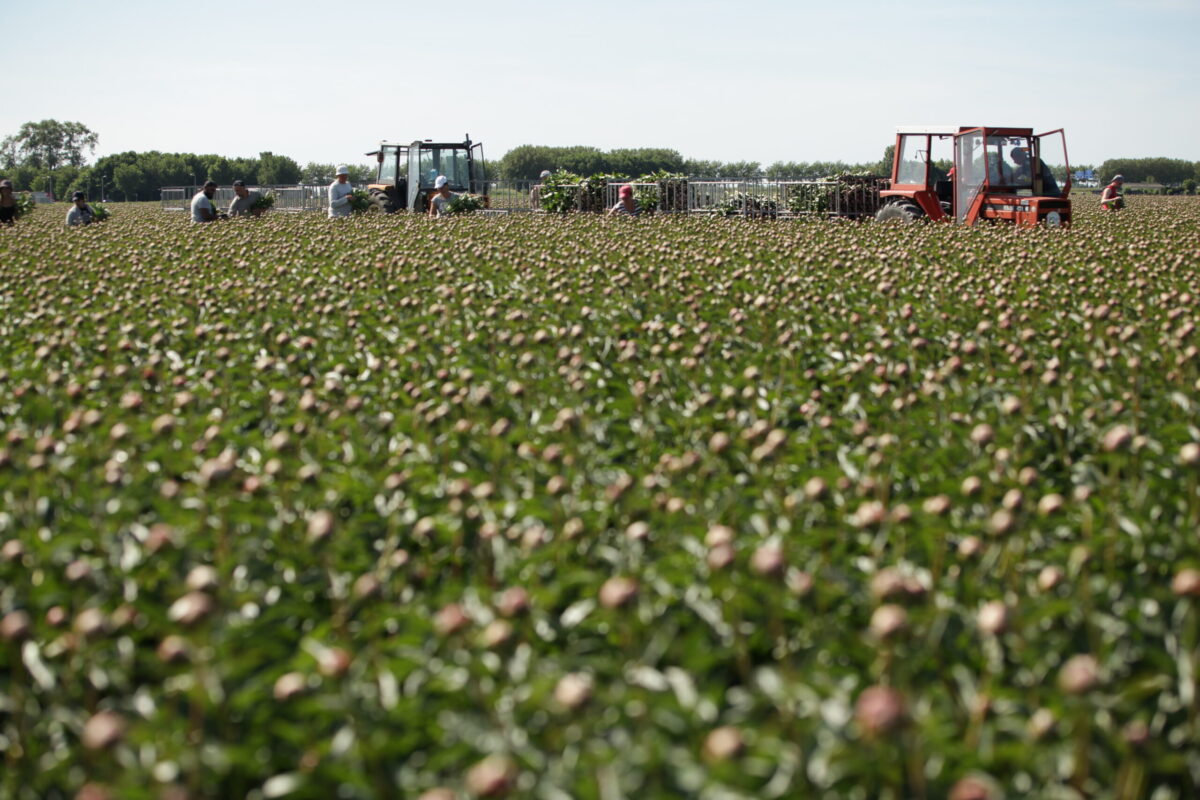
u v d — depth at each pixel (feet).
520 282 42.11
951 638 13.85
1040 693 12.01
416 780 11.65
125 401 21.02
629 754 10.80
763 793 10.55
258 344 30.76
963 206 92.07
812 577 13.15
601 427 22.07
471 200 124.57
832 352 29.53
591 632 14.11
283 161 495.82
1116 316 32.50
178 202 214.28
